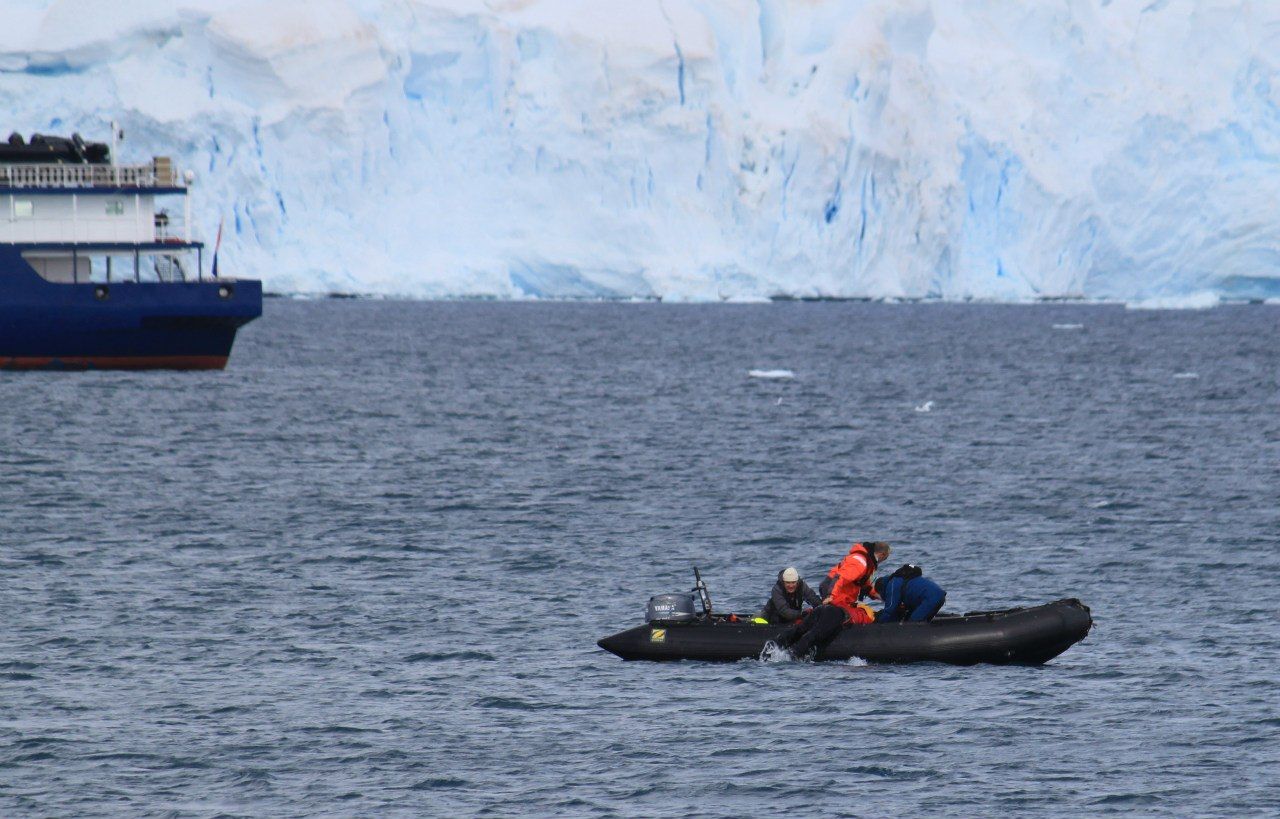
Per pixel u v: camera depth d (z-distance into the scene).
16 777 62.72
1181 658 81.88
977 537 122.88
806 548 118.38
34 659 80.81
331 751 66.25
